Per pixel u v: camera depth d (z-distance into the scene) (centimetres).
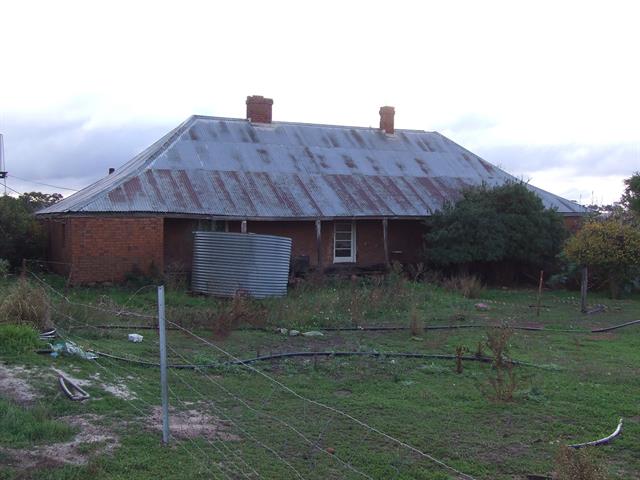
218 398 770
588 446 657
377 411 754
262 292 1755
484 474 585
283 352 1054
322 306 1507
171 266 1944
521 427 718
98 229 1833
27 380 762
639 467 619
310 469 570
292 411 737
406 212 2353
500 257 2288
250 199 2133
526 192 2361
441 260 2272
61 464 542
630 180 2589
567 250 1997
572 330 1419
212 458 580
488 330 1185
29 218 2267
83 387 758
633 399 841
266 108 2708
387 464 593
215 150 2380
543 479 576
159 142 2472
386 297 1666
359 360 1013
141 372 859
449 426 712
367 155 2728
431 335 1286
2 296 1062
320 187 2348
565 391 864
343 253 2433
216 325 1186
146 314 1331
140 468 549
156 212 1894
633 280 2112
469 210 2252
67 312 1146
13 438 589
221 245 1769
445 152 2994
